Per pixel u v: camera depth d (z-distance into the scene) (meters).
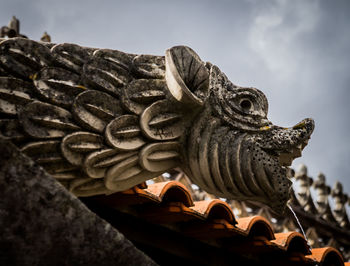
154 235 3.12
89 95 1.94
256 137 2.19
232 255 3.60
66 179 1.91
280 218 5.23
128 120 2.01
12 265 1.42
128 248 1.62
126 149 1.99
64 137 1.85
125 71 2.09
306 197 5.68
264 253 3.61
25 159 1.44
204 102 2.12
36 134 1.80
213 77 2.23
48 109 1.86
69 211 1.50
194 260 3.33
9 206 1.41
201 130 2.14
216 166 2.11
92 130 1.93
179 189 2.87
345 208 6.24
